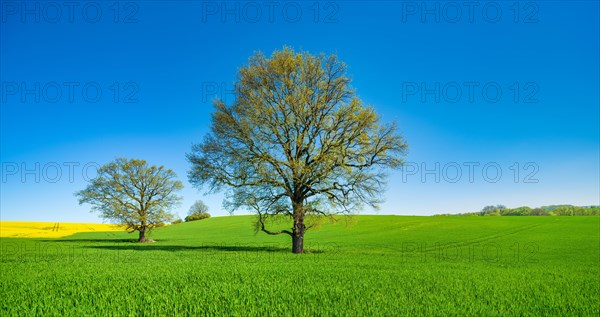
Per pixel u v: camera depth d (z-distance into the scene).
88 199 61.97
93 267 21.55
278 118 32.75
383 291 14.00
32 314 10.13
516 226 77.62
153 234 91.50
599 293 14.71
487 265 26.39
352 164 32.81
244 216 128.12
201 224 115.00
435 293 13.80
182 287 14.43
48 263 24.20
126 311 10.56
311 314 10.28
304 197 33.62
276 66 32.53
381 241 57.00
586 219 87.00
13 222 118.31
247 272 18.92
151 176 64.56
